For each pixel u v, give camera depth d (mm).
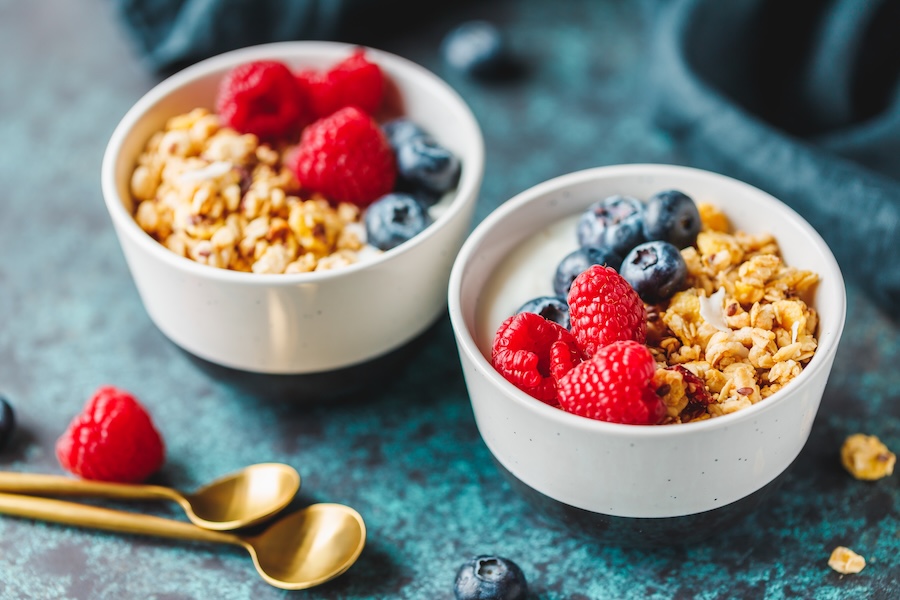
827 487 587
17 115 726
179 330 592
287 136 627
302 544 576
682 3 685
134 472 589
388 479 596
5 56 755
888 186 628
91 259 667
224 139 608
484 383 544
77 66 749
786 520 579
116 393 592
